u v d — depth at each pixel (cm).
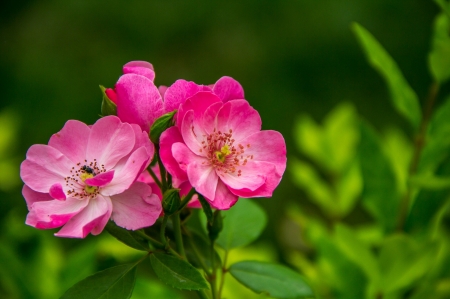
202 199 76
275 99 193
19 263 87
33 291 87
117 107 76
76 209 75
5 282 87
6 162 113
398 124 186
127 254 89
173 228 78
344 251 87
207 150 76
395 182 88
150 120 76
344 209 96
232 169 77
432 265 87
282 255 127
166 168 75
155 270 75
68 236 74
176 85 76
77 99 193
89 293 75
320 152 97
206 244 80
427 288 85
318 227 93
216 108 76
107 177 74
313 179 97
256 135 77
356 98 194
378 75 199
